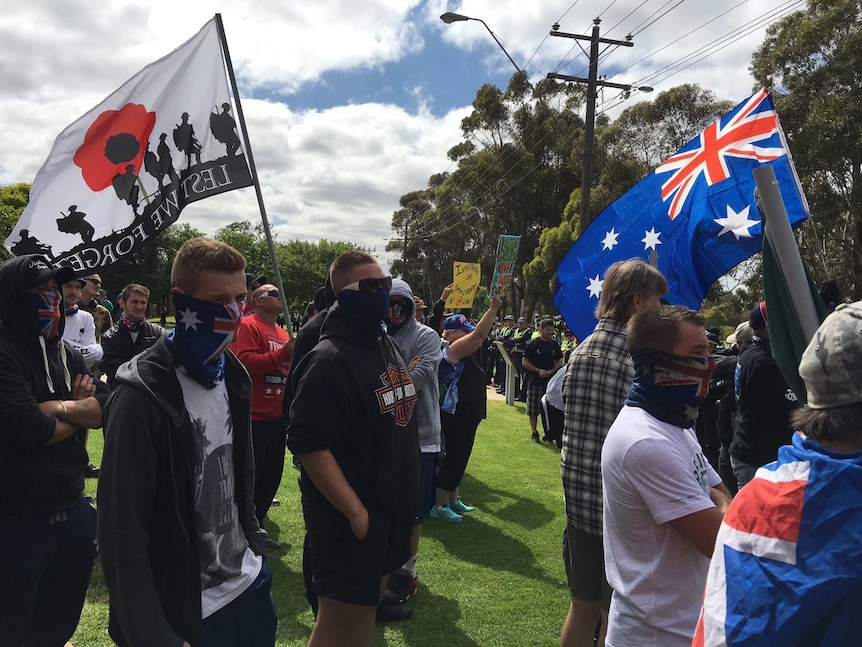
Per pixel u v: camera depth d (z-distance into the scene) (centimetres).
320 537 219
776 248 161
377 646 331
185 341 193
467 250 5462
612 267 272
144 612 166
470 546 482
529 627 356
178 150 460
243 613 210
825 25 1927
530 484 680
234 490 210
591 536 259
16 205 4688
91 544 262
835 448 114
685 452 189
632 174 3241
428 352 390
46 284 245
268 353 429
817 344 117
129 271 4769
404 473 227
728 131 395
